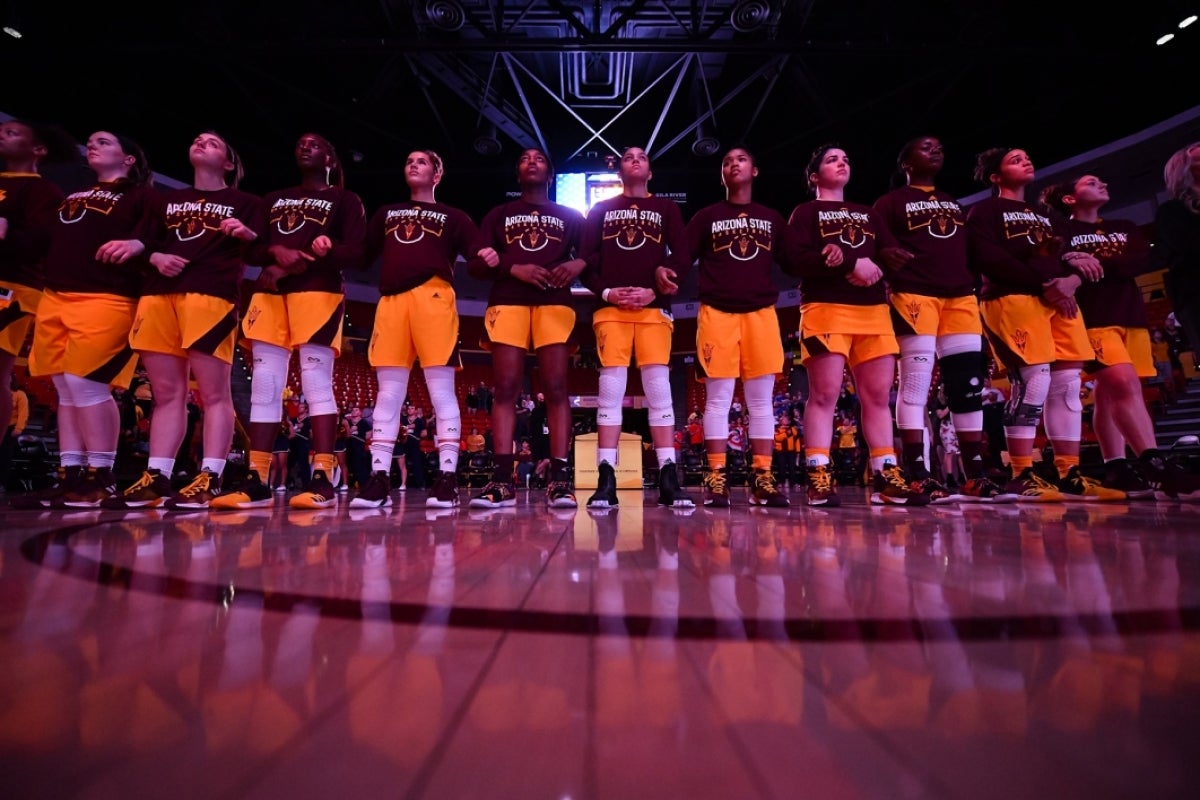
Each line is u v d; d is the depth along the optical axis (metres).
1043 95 12.00
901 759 0.31
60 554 1.22
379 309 3.37
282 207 3.35
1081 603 0.73
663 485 3.19
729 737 0.34
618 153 14.88
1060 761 0.31
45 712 0.38
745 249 3.20
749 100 13.75
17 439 6.67
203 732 0.35
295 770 0.30
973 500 3.43
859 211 3.29
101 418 3.13
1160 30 10.07
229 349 3.14
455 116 14.09
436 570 1.02
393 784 0.28
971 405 3.40
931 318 3.34
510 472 3.22
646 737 0.34
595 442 8.64
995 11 9.97
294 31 11.13
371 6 10.75
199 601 0.75
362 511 2.89
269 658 0.50
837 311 3.12
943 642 0.55
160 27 10.49
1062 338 3.51
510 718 0.37
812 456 3.16
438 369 3.32
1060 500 3.33
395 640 0.56
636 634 0.58
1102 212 14.73
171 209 3.09
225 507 2.94
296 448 9.32
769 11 10.19
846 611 0.69
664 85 13.55
